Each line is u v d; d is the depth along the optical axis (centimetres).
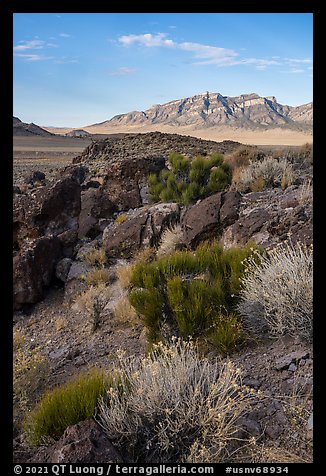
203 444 349
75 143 14950
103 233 1082
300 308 479
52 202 1009
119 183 1380
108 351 618
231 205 911
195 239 902
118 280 852
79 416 379
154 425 361
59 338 710
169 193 1267
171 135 5188
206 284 601
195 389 361
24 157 6869
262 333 517
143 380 387
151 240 973
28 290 848
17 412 459
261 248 636
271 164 1245
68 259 952
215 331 530
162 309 593
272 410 384
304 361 436
